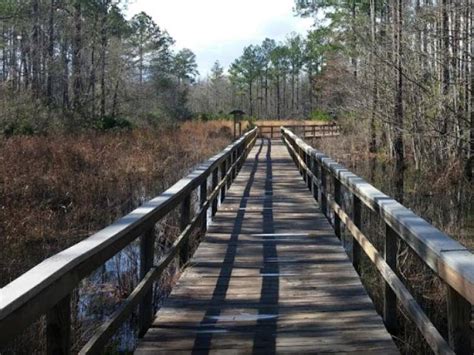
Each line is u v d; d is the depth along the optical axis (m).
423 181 16.23
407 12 18.80
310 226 7.71
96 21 35.66
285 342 3.76
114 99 37.41
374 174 18.70
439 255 2.44
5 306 1.71
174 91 52.66
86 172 15.05
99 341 2.68
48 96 32.16
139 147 21.16
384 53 19.67
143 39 46.97
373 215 7.99
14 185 11.80
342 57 29.33
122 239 3.08
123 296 5.93
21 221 9.16
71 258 2.31
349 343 3.73
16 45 34.09
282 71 77.62
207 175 6.98
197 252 6.25
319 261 5.87
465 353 2.37
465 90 15.59
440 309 5.25
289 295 4.76
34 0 31.03
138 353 3.59
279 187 12.08
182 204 5.61
